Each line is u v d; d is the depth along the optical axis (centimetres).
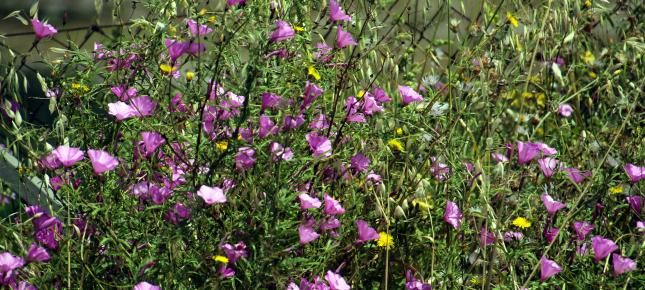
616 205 172
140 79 150
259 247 137
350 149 152
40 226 137
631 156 176
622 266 149
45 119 176
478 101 170
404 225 156
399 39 174
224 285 139
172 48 144
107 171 145
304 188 144
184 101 151
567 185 172
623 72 195
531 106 200
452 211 151
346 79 156
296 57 152
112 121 147
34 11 145
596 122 199
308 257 145
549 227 157
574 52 210
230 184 141
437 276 151
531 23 170
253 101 145
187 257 137
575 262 160
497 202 162
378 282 154
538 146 161
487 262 147
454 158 155
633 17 211
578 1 174
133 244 140
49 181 144
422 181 149
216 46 146
